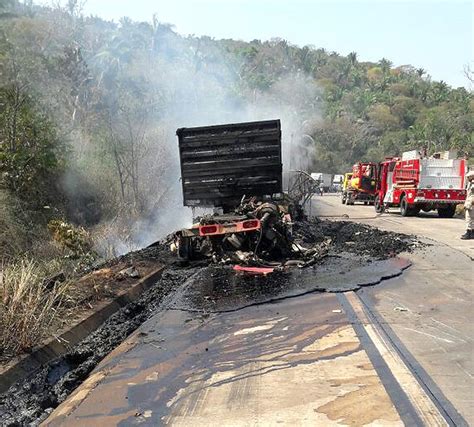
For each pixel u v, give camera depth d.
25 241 14.06
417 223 19.98
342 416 4.03
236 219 10.65
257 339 5.94
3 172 15.98
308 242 13.05
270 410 4.20
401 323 6.41
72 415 4.38
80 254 12.66
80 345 6.36
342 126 79.12
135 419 4.21
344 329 6.13
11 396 5.00
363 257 11.02
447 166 22.52
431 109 97.06
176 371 5.18
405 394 4.37
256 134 11.51
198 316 7.00
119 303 8.00
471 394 4.40
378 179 27.50
